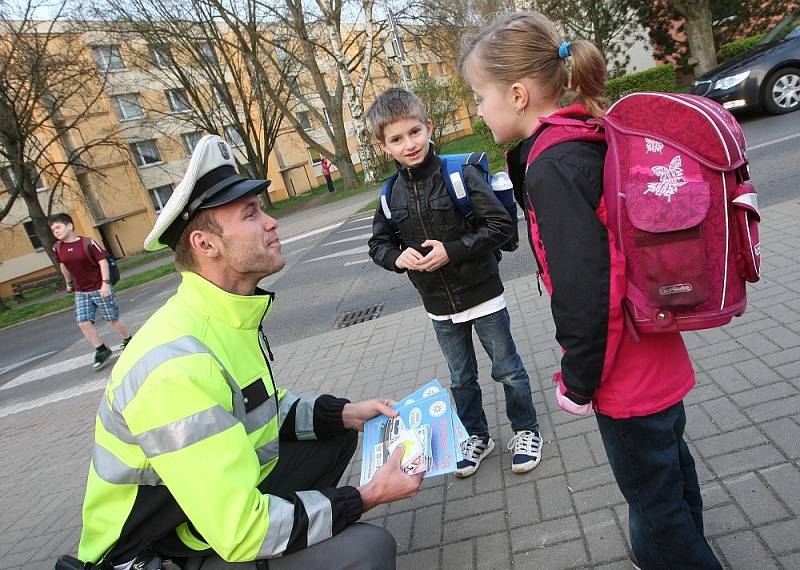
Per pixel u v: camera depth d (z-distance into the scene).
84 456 4.53
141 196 34.97
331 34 21.77
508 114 1.58
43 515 3.67
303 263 10.32
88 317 7.36
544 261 1.51
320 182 45.41
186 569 1.61
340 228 13.91
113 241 34.62
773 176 6.47
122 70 31.41
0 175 21.02
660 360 1.47
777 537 1.91
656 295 1.29
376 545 1.60
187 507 1.44
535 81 1.51
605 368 1.39
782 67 9.86
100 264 7.24
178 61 27.72
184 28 25.05
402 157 2.39
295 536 1.49
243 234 1.67
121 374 1.53
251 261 1.70
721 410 2.63
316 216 18.88
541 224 1.38
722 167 1.24
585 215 1.31
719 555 1.91
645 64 21.08
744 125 10.09
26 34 18.34
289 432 2.19
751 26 19.08
